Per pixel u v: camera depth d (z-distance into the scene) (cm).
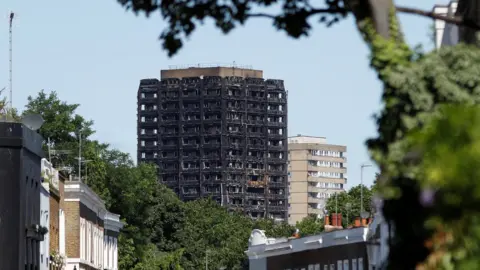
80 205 17212
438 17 3747
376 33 3672
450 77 3419
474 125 2708
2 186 12462
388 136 3428
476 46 3625
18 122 12631
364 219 17100
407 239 3153
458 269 2711
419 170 2916
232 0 4253
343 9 4131
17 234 12431
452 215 2734
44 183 14788
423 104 3406
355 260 16338
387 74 3466
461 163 2692
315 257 18262
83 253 17550
